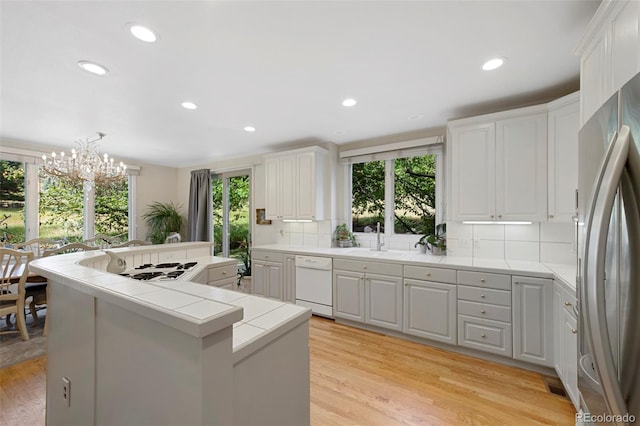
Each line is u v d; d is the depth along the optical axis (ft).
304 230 14.03
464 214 9.13
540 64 6.44
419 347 8.94
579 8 4.65
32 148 13.05
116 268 6.49
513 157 8.33
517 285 7.59
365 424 5.62
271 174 13.73
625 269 2.41
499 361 7.97
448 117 9.83
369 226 13.16
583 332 3.50
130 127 10.79
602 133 2.99
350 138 12.56
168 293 3.15
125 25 4.98
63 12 4.61
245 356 2.85
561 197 7.47
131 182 17.15
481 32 5.28
